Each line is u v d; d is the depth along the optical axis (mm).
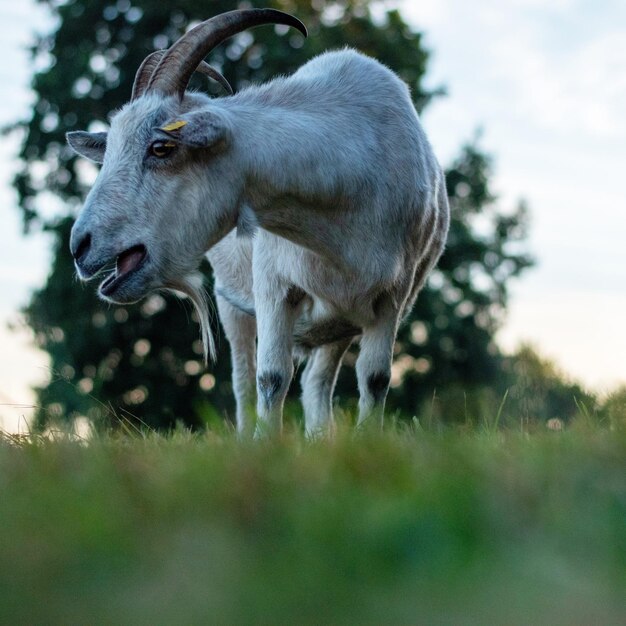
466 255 33812
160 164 7590
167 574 3205
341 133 8461
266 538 3742
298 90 8609
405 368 32719
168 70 7855
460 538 3664
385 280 8820
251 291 10633
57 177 30375
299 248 8773
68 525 3768
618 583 3180
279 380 9062
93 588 3076
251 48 29828
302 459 5086
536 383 11633
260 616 2811
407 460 4945
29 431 6816
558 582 3115
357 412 9594
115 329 28719
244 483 4309
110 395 28828
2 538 3568
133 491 4379
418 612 2846
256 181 7988
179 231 7707
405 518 3672
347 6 32656
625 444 5012
